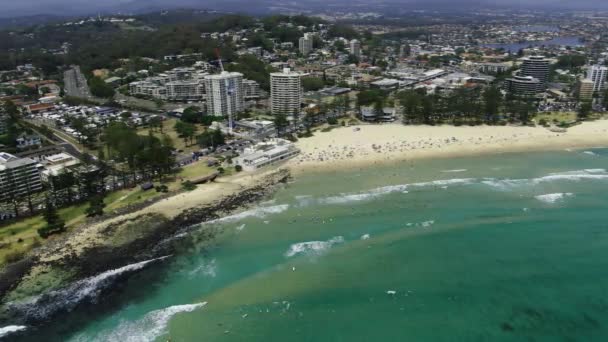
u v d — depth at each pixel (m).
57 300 108.44
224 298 108.50
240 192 168.88
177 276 117.31
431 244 129.38
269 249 128.75
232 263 122.50
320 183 175.75
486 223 140.12
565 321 99.12
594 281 111.81
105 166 187.25
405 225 140.12
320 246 129.62
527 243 128.88
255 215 149.62
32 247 130.75
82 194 165.75
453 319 100.50
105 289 112.31
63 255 127.06
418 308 104.06
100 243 133.25
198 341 95.19
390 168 190.50
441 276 115.00
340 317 101.69
